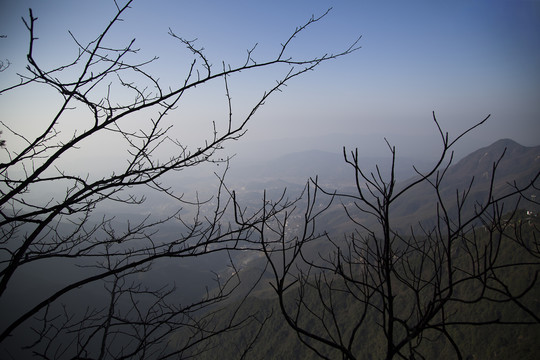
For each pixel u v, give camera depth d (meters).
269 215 2.88
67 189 3.78
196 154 3.44
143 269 3.93
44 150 3.49
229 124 3.47
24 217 3.00
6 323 27.47
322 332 41.03
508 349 29.70
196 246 3.20
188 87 3.35
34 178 3.06
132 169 3.49
